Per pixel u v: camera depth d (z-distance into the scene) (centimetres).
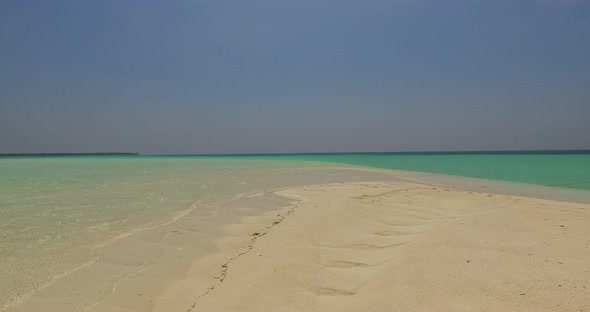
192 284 448
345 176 2062
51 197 1184
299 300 377
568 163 3612
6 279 467
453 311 321
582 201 1027
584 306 313
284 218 819
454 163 3884
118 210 945
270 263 499
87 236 679
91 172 2589
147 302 402
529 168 2803
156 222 802
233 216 867
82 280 465
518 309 316
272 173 2358
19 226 759
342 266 475
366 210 873
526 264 426
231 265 508
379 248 553
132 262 534
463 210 867
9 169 3139
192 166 3550
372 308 342
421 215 808
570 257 448
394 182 1655
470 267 423
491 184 1571
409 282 392
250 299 388
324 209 905
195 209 963
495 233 582
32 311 383
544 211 813
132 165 3941
